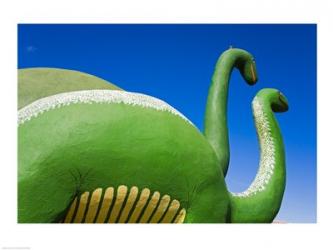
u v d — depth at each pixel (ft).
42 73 13.00
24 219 9.08
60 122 9.38
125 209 9.96
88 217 9.79
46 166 9.10
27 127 9.33
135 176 9.75
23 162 9.09
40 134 9.24
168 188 10.14
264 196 12.73
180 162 10.27
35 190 9.05
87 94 9.97
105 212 9.84
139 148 9.80
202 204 10.71
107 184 9.55
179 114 10.87
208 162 10.77
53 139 9.23
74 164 9.26
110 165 9.53
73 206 9.51
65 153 9.21
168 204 10.30
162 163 10.02
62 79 13.05
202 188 10.68
